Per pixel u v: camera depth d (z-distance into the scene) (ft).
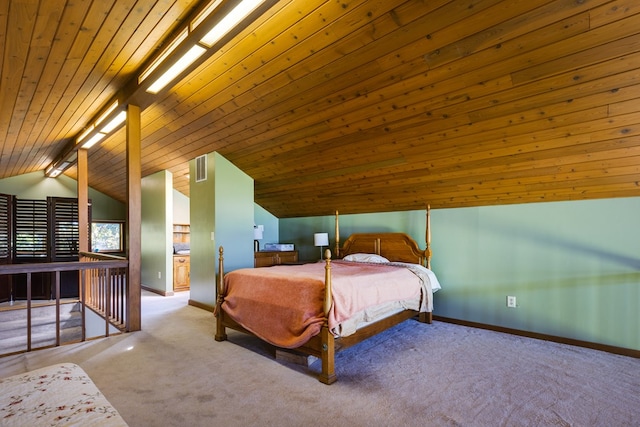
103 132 15.92
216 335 11.96
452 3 7.29
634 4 6.28
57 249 21.89
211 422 6.77
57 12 7.57
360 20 8.29
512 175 11.34
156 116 15.06
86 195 18.99
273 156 15.26
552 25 7.04
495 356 10.37
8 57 9.10
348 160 13.70
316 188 16.79
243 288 11.35
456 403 7.52
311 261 18.74
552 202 11.93
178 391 8.07
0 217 20.80
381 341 11.85
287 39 9.38
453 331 13.06
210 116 13.78
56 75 10.66
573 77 7.81
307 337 8.94
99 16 8.04
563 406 7.36
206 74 11.57
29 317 10.69
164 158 19.40
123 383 8.47
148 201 23.59
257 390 8.16
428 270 13.97
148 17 8.47
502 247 13.02
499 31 7.48
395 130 11.28
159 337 12.31
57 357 10.19
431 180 13.07
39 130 16.05
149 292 22.54
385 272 12.14
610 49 7.06
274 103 11.89
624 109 8.06
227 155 16.51
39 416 4.24
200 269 17.60
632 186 10.14
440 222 14.75
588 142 9.19
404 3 7.59
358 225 17.85
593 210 11.14
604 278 10.89
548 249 11.99
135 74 11.51
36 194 25.71
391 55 8.87
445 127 10.43
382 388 8.27
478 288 13.60
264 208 21.43
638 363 9.77
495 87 8.70
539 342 11.71
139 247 13.20
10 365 9.52
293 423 6.76
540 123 9.17
